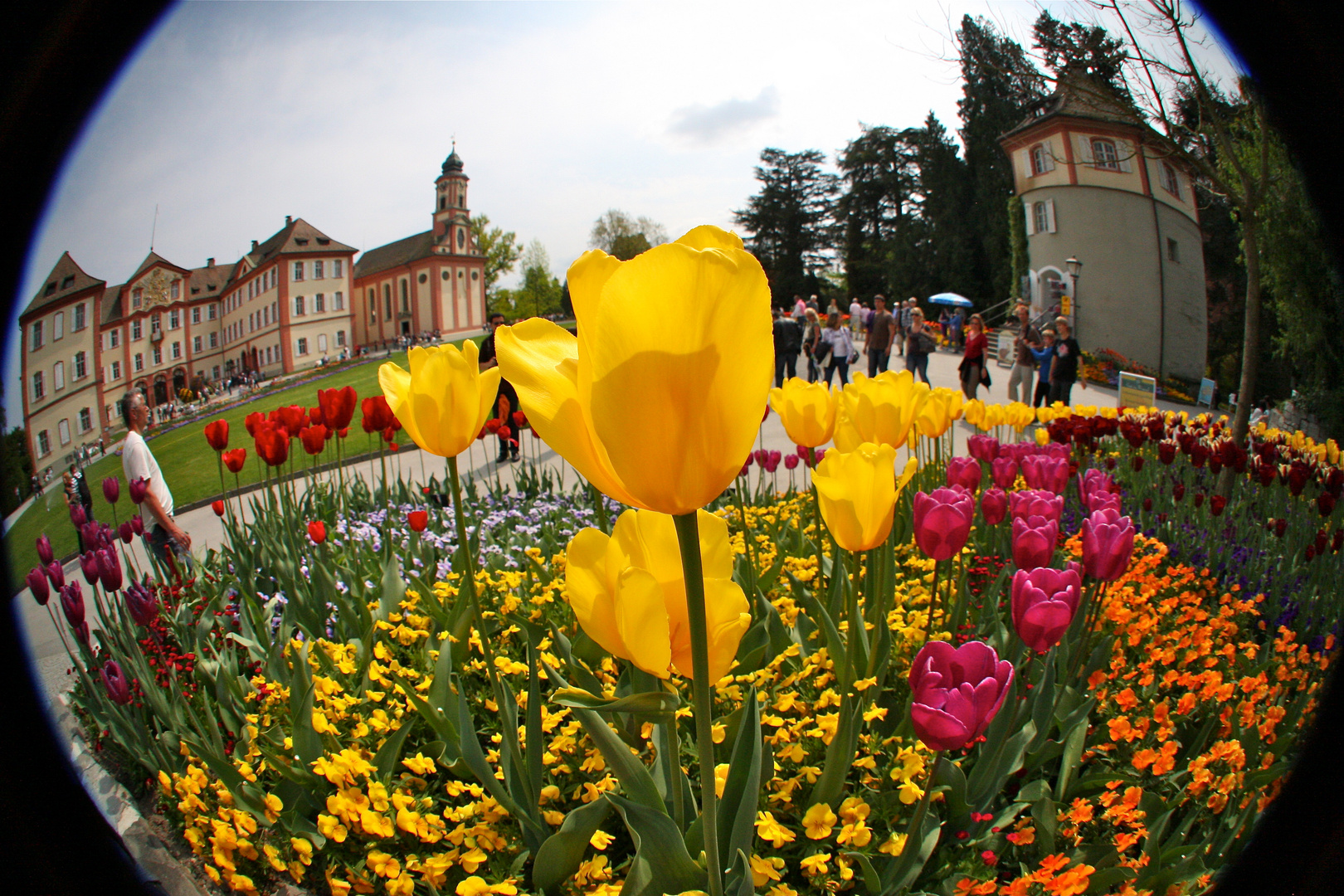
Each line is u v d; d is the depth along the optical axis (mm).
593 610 970
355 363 68938
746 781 1385
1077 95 5895
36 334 53594
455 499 1737
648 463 737
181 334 78875
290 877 2004
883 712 1974
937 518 1786
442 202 94500
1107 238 25672
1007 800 2049
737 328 703
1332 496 3707
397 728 2305
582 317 744
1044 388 11961
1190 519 4750
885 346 13031
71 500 4219
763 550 3668
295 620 3133
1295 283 8938
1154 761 1983
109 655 3053
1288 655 2736
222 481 4344
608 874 1660
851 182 67688
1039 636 1528
